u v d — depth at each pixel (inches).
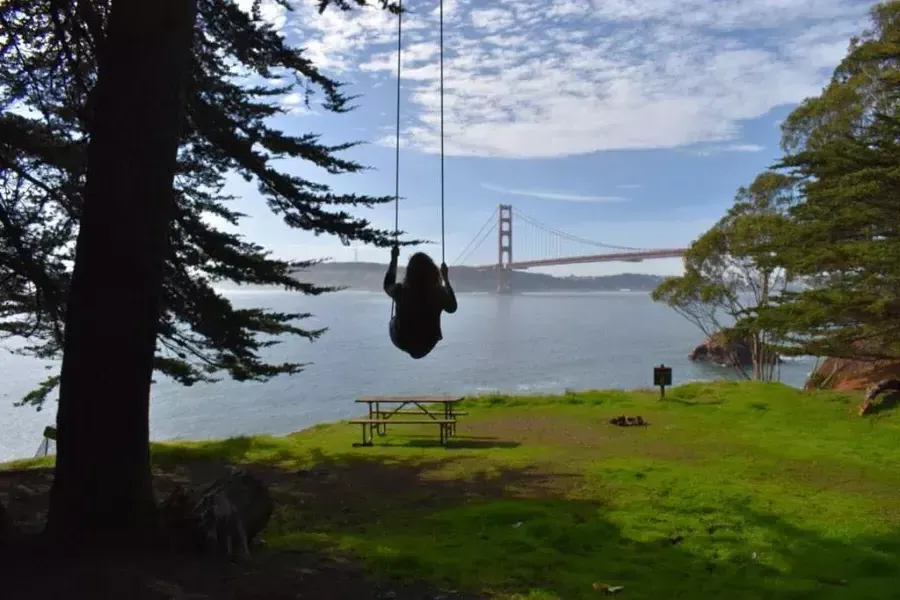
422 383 1594.5
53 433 379.6
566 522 260.4
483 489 332.5
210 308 371.2
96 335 194.5
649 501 296.4
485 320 4261.8
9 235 309.3
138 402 199.2
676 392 676.7
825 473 361.7
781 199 1035.3
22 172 308.5
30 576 173.8
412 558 208.1
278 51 359.6
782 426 507.2
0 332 477.1
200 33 347.3
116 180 196.4
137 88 198.4
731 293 1147.3
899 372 766.5
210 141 358.6
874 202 601.0
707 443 451.8
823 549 229.0
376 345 2691.9
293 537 237.9
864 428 492.4
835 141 630.5
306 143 384.2
